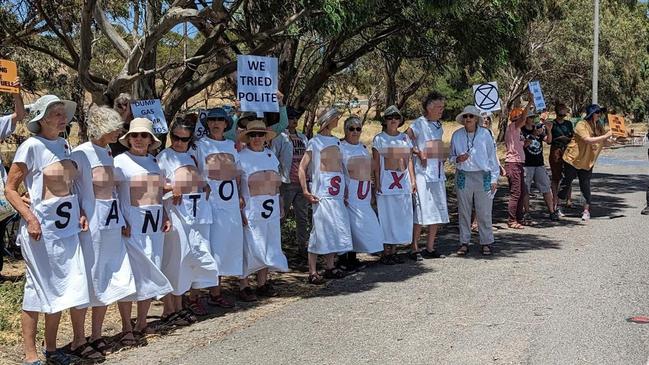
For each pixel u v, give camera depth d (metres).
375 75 28.88
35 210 5.19
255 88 7.63
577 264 8.49
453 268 8.56
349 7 8.05
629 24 35.34
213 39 10.34
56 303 5.23
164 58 13.82
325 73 13.35
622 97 37.56
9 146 12.36
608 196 15.80
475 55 11.91
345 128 8.53
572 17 31.06
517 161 11.42
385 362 5.30
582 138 11.97
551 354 5.33
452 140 9.27
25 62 13.70
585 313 6.38
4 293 7.33
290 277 8.67
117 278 5.71
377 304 7.02
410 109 34.22
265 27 9.42
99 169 5.59
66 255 5.29
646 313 6.35
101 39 14.54
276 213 7.50
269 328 6.33
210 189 6.88
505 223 12.21
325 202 8.14
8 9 11.15
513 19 11.29
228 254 7.03
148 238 6.10
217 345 5.87
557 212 12.45
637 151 33.00
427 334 5.94
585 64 32.09
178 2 8.49
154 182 6.11
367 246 8.45
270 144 8.73
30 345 5.27
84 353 5.62
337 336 6.00
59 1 10.81
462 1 8.84
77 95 13.64
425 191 9.01
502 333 5.88
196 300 6.92
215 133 6.97
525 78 33.00
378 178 8.78
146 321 6.44
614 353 5.32
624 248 9.41
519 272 8.18
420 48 12.73
